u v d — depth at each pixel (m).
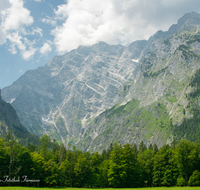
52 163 98.88
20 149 96.75
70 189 89.00
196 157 84.50
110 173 93.62
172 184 92.69
